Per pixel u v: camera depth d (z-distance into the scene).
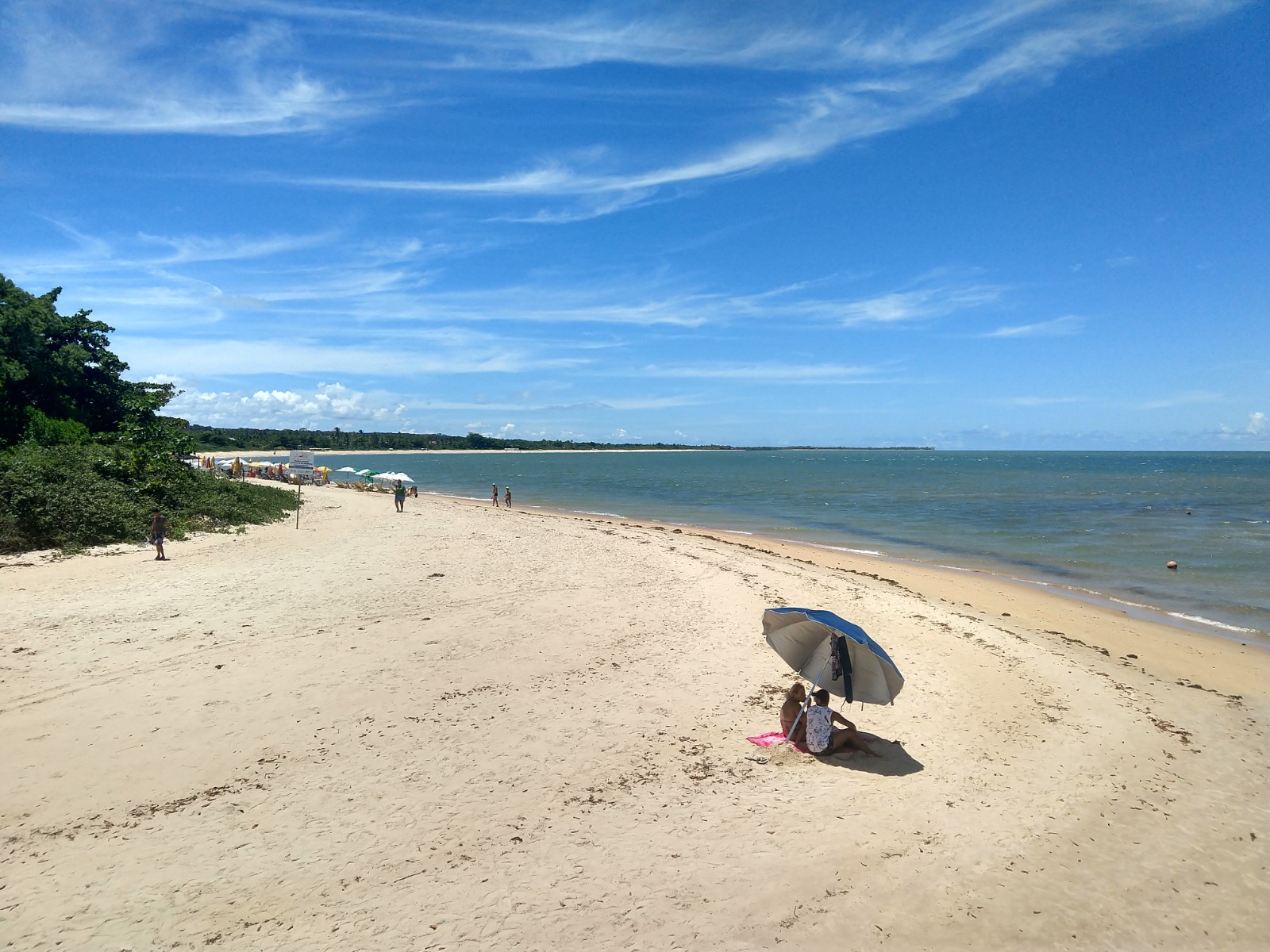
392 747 8.45
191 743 8.34
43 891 5.54
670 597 17.12
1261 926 5.97
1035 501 54.94
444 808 7.08
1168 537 32.97
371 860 6.16
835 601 17.36
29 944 4.95
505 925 5.38
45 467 22.67
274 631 13.02
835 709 10.27
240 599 15.46
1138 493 62.00
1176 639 16.02
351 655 11.81
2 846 6.14
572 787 7.62
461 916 5.46
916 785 8.02
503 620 14.45
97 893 5.55
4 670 10.40
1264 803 8.19
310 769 7.81
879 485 78.25
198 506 27.39
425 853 6.30
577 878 6.01
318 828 6.63
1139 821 7.59
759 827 6.94
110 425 39.31
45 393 36.00
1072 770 8.72
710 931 5.43
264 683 10.38
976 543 32.09
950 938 5.56
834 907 5.80
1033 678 12.22
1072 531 35.81
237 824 6.65
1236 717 11.03
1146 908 6.13
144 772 7.59
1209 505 49.78
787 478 97.75
